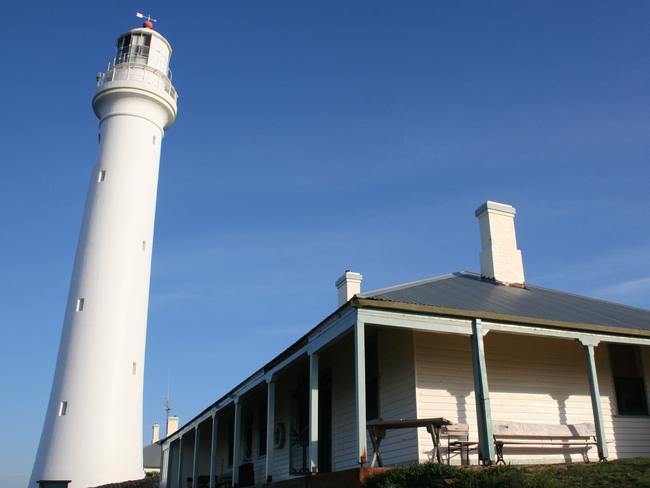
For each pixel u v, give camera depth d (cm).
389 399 1382
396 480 955
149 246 2848
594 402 1257
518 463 1306
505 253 1727
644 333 1349
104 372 2531
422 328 1151
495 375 1385
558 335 1270
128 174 2845
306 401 1791
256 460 2112
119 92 2933
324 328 1227
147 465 4619
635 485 902
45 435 2484
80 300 2644
